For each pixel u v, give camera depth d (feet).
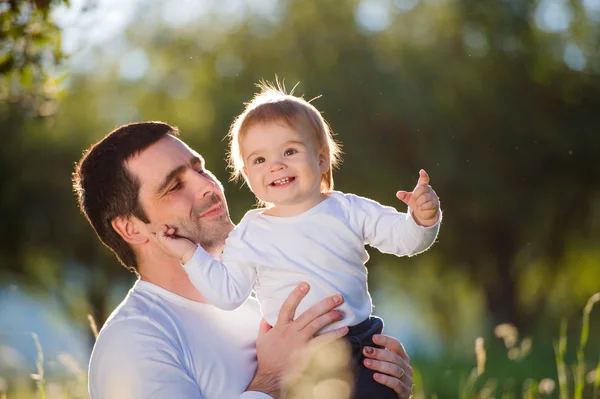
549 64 67.10
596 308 73.92
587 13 66.80
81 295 76.33
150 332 11.31
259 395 11.00
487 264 72.28
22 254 71.41
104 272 72.18
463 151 65.10
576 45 68.33
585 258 76.07
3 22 16.37
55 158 68.95
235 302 11.21
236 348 11.93
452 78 63.93
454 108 64.23
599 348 44.45
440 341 86.69
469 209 67.00
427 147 62.95
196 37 70.74
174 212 12.44
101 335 11.56
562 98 67.67
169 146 12.75
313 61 64.64
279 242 11.27
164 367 11.05
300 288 10.94
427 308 89.35
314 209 11.36
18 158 67.72
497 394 29.48
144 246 12.46
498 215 67.46
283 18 68.13
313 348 10.94
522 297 77.30
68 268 75.36
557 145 65.87
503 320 73.31
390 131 63.31
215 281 11.16
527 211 67.46
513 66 66.33
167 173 12.48
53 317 76.89
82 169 12.98
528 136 65.77
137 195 12.37
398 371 11.27
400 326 102.89
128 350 11.14
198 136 65.87
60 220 69.67
